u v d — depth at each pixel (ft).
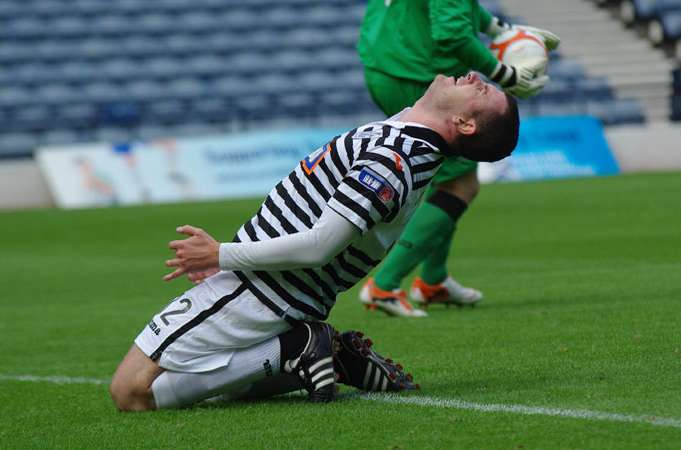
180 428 41.19
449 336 63.41
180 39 281.54
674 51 294.46
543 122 248.52
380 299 73.61
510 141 44.37
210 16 288.92
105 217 185.68
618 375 47.55
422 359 55.93
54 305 91.56
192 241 42.37
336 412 42.50
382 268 74.13
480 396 44.60
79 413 46.09
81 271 116.57
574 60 291.79
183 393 44.04
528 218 156.35
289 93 271.08
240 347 43.75
